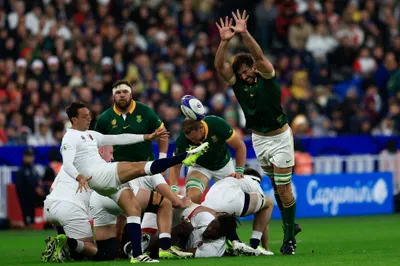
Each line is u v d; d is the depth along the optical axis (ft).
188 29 276.21
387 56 282.15
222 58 113.91
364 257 108.78
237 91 116.78
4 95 223.30
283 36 290.76
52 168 195.72
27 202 193.57
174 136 221.66
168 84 253.24
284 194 118.62
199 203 126.93
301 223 194.59
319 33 288.71
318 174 216.13
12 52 241.76
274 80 114.52
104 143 113.09
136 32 266.57
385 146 237.04
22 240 164.14
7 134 211.61
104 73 240.12
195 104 120.47
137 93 237.86
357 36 294.66
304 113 250.37
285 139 117.19
